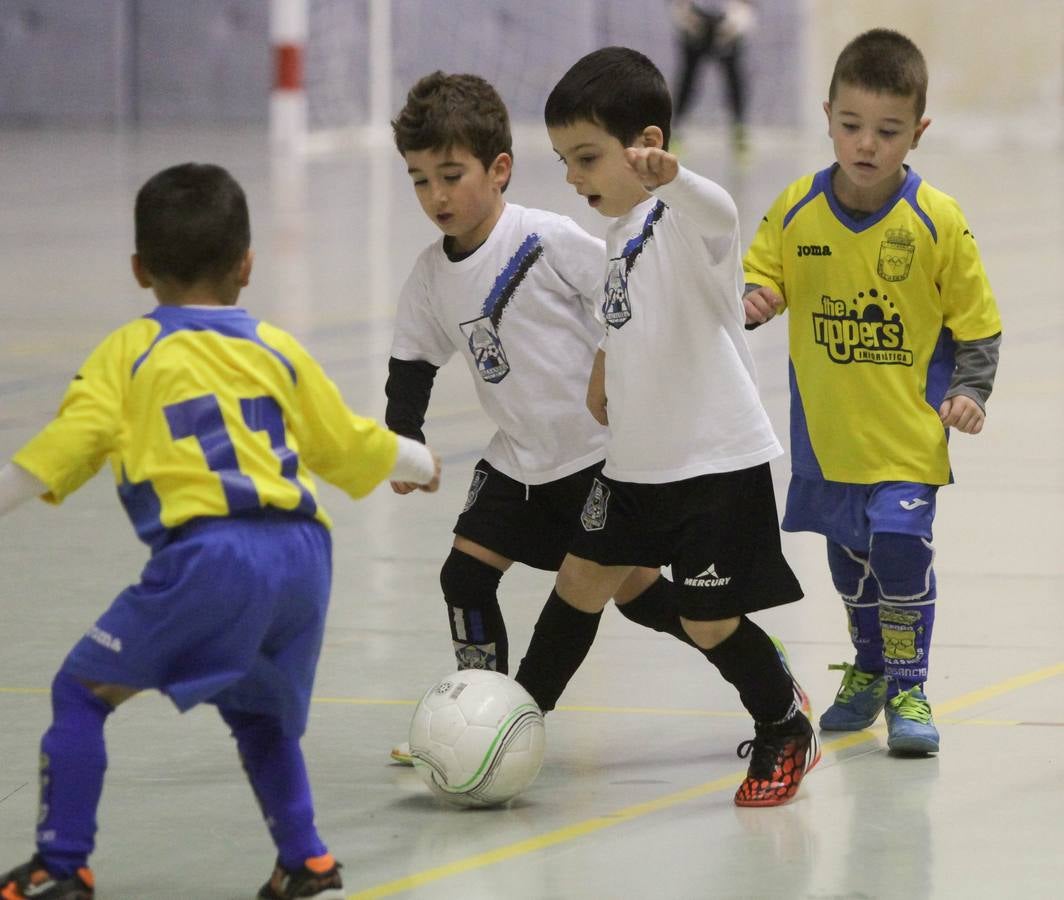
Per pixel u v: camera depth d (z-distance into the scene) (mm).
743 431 12844
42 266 44812
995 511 22219
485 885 11109
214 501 10289
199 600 10141
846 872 11266
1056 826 12102
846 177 14273
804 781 13234
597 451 14000
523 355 13875
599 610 13773
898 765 13586
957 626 17250
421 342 14398
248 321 10867
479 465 14375
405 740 14219
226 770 13492
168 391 10461
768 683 12812
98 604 18156
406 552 20469
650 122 12938
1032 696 15125
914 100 13594
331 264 45000
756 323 14320
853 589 14625
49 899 10117
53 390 29734
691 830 12156
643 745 14125
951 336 14289
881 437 14141
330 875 10742
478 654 14164
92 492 23922
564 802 12820
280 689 10711
